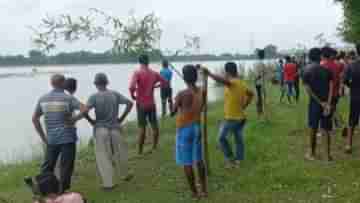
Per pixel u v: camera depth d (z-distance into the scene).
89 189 6.67
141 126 8.48
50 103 5.91
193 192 5.92
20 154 10.80
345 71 7.27
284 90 15.88
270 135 9.40
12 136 13.87
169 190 6.41
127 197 6.20
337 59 8.95
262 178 6.51
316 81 6.87
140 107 8.40
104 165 6.55
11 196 6.62
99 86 6.46
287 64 15.23
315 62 6.88
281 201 5.62
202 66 6.35
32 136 13.77
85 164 8.30
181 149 5.74
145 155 8.55
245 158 7.60
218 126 11.57
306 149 8.03
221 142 7.17
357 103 7.27
